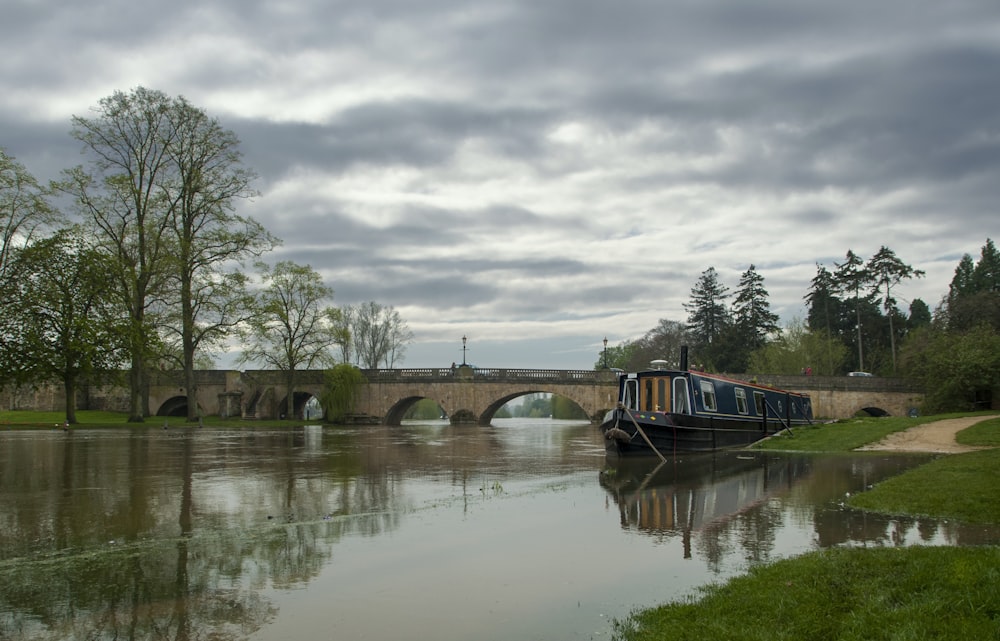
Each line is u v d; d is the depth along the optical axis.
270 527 14.63
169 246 55.72
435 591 10.21
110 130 51.94
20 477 22.61
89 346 50.72
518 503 18.03
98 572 11.11
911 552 10.40
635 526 14.92
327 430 58.44
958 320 72.25
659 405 35.41
